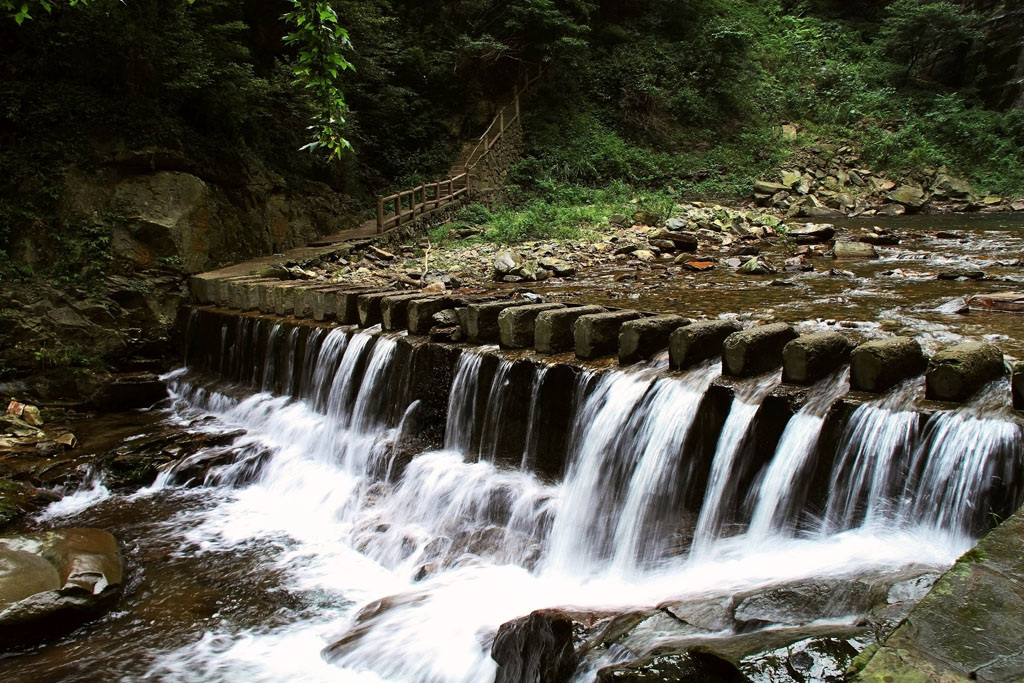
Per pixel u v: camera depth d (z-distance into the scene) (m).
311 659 5.02
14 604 5.26
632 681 2.64
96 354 11.09
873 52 29.81
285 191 15.47
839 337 5.17
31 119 11.69
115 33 12.27
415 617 5.14
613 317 6.52
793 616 3.01
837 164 23.98
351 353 8.62
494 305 7.44
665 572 4.94
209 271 12.78
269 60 17.97
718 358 5.84
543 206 18.62
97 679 4.88
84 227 11.72
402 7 21.80
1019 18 27.62
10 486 7.70
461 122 22.12
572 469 6.09
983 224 16.94
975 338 6.16
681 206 19.64
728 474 4.91
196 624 5.52
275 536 7.00
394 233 15.44
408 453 7.38
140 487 8.20
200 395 10.82
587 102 24.33
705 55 25.48
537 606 4.96
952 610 2.32
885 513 4.18
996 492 3.73
